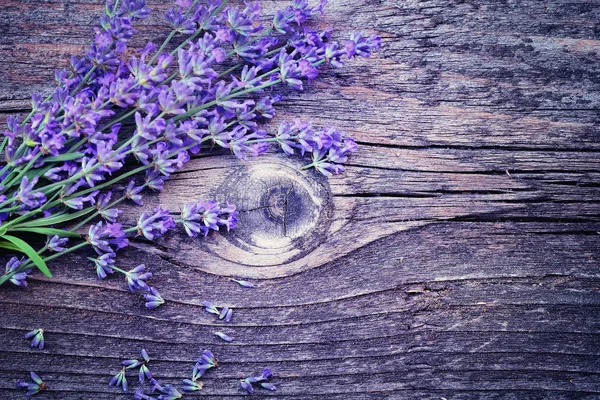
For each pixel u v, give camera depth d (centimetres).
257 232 62
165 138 59
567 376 62
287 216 63
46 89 64
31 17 65
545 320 62
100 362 60
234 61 65
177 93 58
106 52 61
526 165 64
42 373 60
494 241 63
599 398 62
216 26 62
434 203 63
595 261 63
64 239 59
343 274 62
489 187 64
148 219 59
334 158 62
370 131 64
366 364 61
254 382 61
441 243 63
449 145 64
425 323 62
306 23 66
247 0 66
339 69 65
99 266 60
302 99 65
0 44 65
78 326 61
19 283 59
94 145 60
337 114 65
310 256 62
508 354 62
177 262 62
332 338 61
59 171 61
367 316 62
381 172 64
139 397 60
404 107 65
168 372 60
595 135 65
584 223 64
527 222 64
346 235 63
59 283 61
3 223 60
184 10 66
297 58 65
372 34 66
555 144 65
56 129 60
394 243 63
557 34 67
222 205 62
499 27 67
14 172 60
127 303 61
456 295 62
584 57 67
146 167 60
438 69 66
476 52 66
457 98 65
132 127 62
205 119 61
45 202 60
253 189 63
